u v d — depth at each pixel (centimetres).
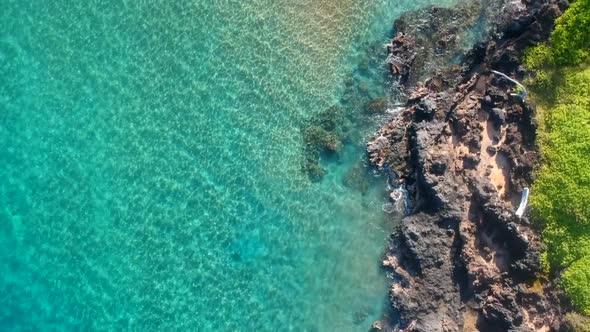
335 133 2167
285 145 2183
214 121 2212
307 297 2128
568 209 1841
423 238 1997
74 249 2212
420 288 1989
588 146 1842
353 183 2145
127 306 2180
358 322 2081
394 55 2145
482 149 2006
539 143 1927
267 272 2150
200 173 2202
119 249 2198
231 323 2145
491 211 1919
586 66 1905
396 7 2175
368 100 2159
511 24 2017
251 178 2184
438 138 2023
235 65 2220
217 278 2161
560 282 1848
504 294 1898
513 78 1994
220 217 2180
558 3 1941
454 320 1961
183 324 2156
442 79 2098
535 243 1891
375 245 2103
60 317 2195
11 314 2205
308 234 2152
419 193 2039
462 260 1955
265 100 2200
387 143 2111
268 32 2216
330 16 2194
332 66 2189
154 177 2214
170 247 2186
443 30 2125
